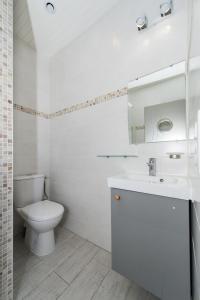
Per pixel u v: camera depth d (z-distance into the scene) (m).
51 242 1.43
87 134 1.62
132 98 1.30
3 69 0.94
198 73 0.51
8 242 0.94
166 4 1.07
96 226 1.54
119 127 1.38
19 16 1.46
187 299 0.73
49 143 2.09
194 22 0.60
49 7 1.37
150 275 0.86
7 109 0.96
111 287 1.06
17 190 1.59
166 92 1.14
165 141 1.15
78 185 1.72
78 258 1.34
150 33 1.20
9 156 0.96
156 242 0.84
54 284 1.08
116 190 1.02
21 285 1.07
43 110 2.03
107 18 1.45
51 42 1.81
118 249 1.00
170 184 0.84
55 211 1.39
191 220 0.74
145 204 0.88
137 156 1.27
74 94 1.76
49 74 2.10
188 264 0.73
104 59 1.48
